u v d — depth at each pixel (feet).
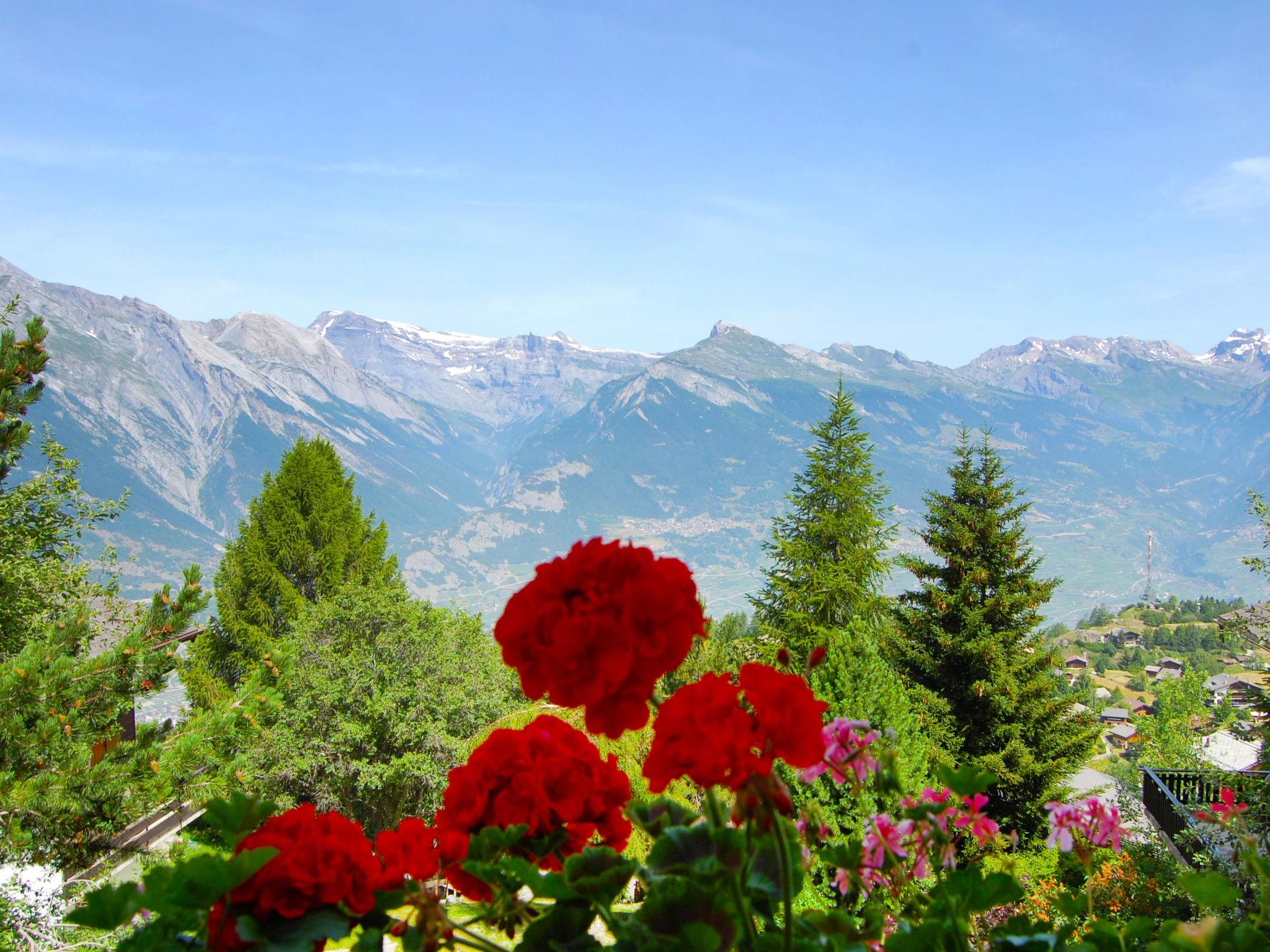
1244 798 26.50
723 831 4.78
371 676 69.46
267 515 102.27
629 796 5.60
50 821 23.32
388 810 75.66
